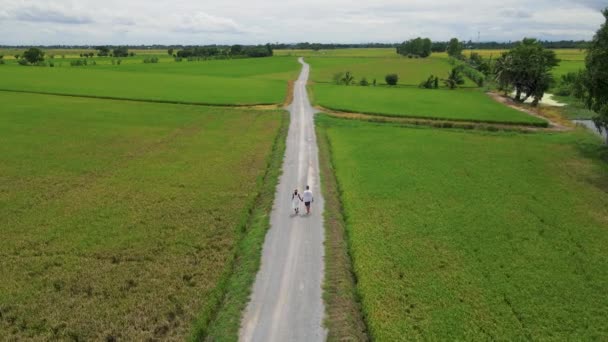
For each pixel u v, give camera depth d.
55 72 129.75
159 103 81.31
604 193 36.75
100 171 41.00
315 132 60.00
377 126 65.12
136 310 20.73
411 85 134.25
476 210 32.72
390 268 24.36
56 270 24.05
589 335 19.23
